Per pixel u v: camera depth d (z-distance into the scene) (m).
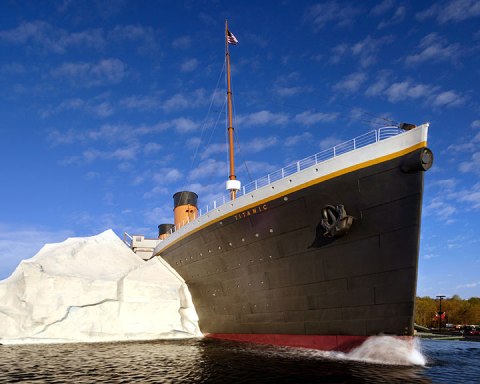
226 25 29.27
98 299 27.31
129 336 26.61
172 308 28.12
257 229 20.80
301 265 18.89
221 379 12.50
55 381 12.53
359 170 16.62
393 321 15.82
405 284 15.51
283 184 19.28
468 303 84.31
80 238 35.38
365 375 12.83
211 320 26.34
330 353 17.56
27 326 25.34
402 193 15.57
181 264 29.00
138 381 12.39
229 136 27.72
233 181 25.62
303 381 11.98
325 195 17.62
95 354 19.11
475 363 16.59
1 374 13.87
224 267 23.81
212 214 23.89
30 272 26.52
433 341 34.69
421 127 15.05
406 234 15.51
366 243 16.61
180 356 17.94
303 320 19.03
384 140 16.11
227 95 28.41
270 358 16.53
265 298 21.03
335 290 17.64
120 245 35.28
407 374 13.12
